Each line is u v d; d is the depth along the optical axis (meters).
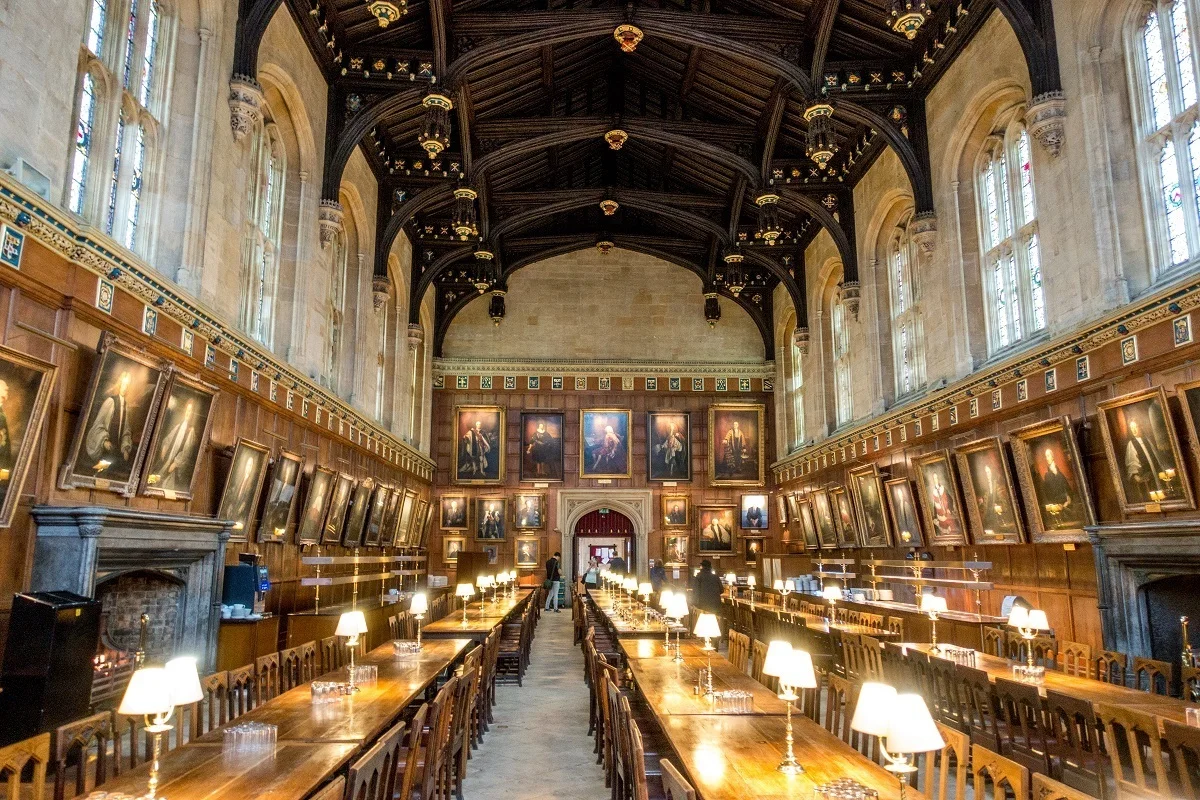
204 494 11.02
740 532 27.48
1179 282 9.07
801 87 15.52
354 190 17.88
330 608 15.17
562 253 28.03
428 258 24.77
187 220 10.38
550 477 27.69
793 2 15.38
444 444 27.77
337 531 16.72
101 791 4.15
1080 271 11.38
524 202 23.61
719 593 15.97
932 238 15.78
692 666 8.52
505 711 11.31
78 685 6.83
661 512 27.58
